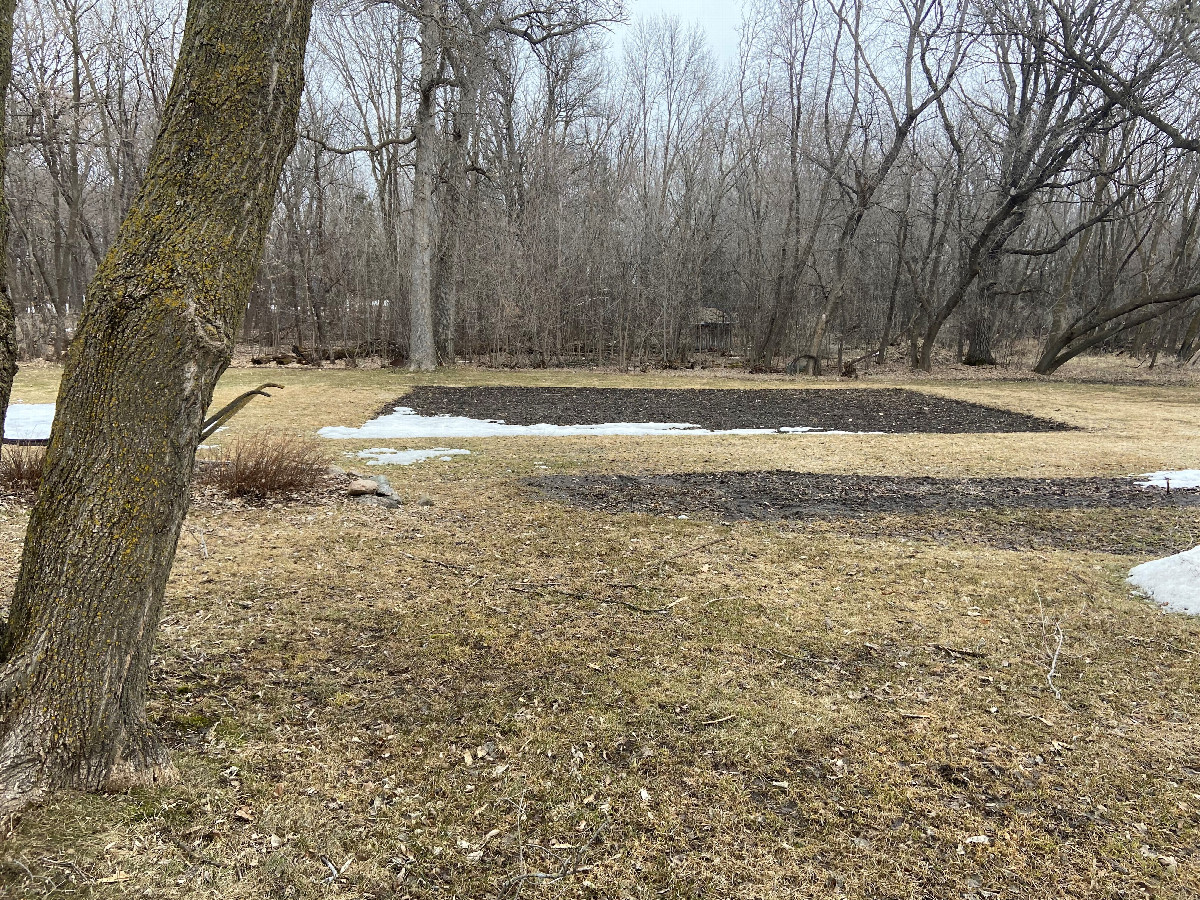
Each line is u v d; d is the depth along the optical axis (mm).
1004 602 4668
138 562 2150
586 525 6344
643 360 27109
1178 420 14117
